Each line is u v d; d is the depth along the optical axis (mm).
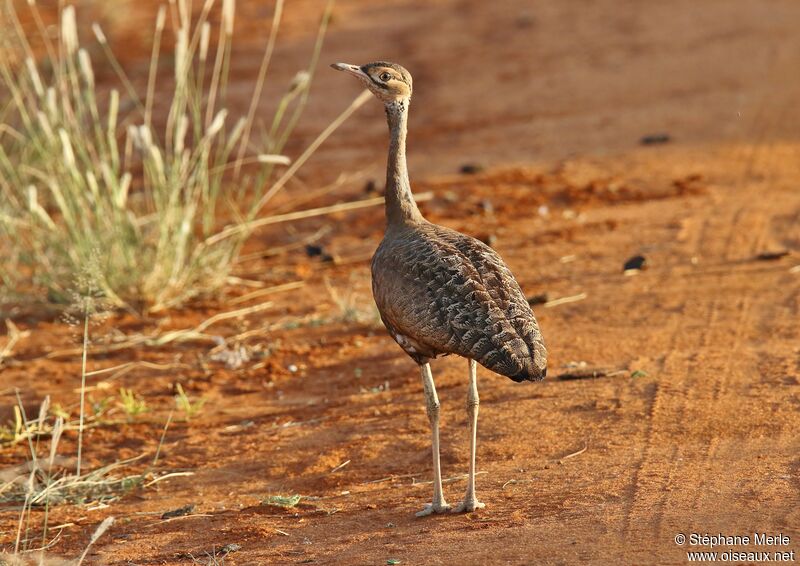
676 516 9742
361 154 28359
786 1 41875
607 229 21438
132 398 15398
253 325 18266
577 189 24188
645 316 16484
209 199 21719
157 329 18234
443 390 14336
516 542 9516
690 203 22531
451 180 25688
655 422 12359
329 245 22203
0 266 20047
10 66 23641
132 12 42844
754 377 13516
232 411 14891
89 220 19594
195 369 16625
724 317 16062
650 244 20156
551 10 43500
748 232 20188
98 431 14453
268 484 12281
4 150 22641
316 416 14250
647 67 34562
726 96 30828
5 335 18297
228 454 13352
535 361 9570
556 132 29094
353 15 44188
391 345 16719
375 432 13266
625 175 25016
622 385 13656
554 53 37188
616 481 10820
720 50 35781
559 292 18141
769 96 30438
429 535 10000
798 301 16422
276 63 36969
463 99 32969
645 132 28344
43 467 13172
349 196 25016
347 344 17031
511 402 13508
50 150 19953
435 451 10695
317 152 28656
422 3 46125
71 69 19500
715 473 10773
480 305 9898
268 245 22406
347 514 10992
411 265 10516
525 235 21531
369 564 9422
